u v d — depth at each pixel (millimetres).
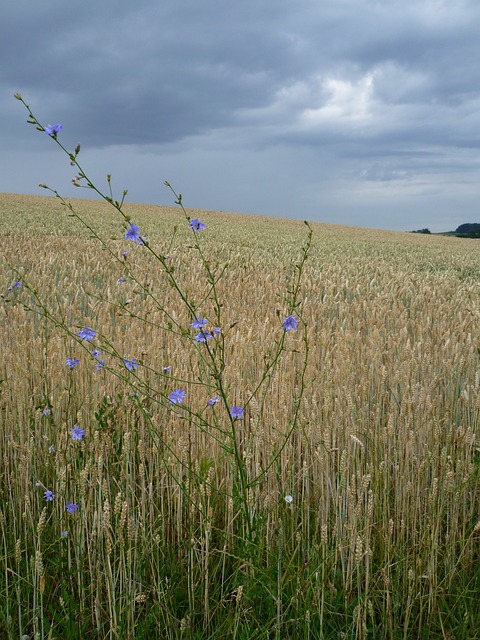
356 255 21422
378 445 4043
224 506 3631
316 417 4156
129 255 14312
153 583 3004
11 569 3057
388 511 3590
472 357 5645
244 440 4070
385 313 8484
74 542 3221
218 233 26125
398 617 3104
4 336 5867
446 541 3371
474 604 3117
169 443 3725
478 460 3838
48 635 2672
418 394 4188
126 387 4379
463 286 12992
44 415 4023
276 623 2754
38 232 20109
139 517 3326
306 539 3461
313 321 7242
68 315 7395
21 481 3594
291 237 28109
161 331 6262
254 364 5258
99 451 3535
